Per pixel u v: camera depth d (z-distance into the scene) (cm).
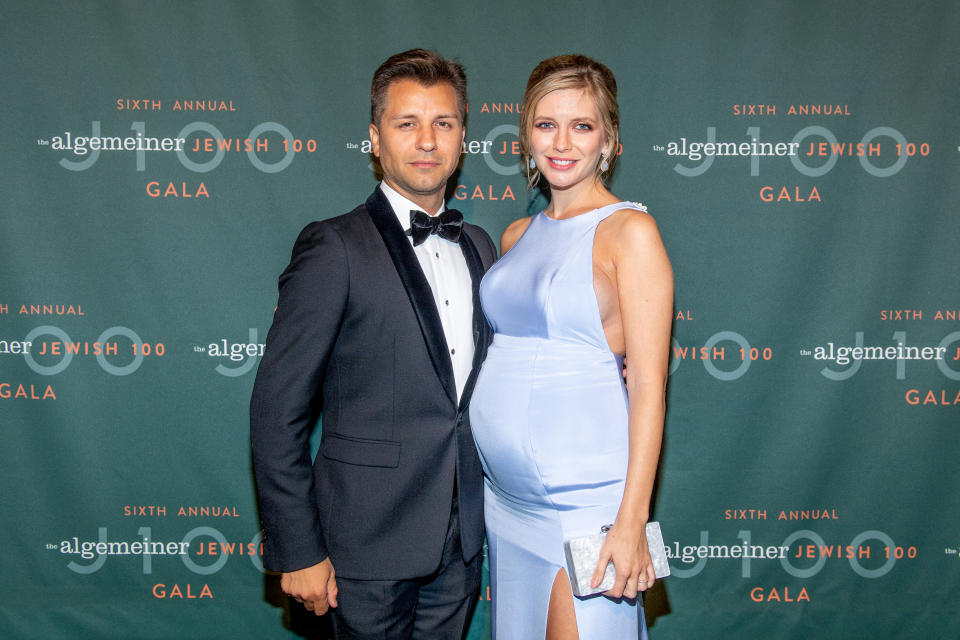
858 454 225
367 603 147
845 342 223
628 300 136
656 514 228
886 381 223
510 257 157
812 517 227
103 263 216
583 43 216
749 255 221
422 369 148
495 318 154
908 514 226
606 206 146
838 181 220
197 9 212
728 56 217
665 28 216
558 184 148
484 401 150
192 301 218
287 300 144
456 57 215
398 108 151
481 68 216
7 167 213
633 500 132
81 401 219
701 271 222
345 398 150
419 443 148
